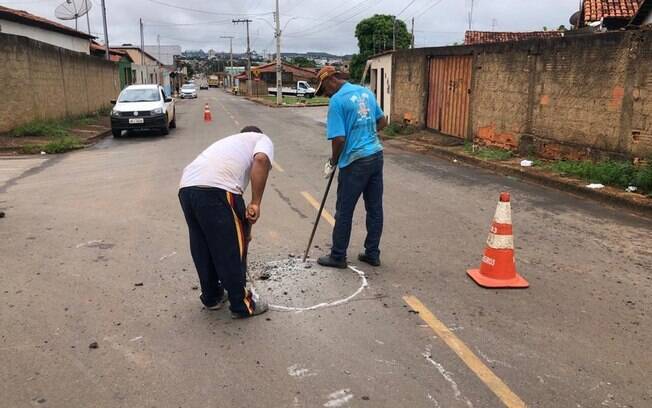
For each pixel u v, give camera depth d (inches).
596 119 384.2
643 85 341.1
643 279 203.0
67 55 830.5
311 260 218.8
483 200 335.9
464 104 583.5
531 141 460.8
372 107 203.5
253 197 163.0
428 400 126.3
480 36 1157.7
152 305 177.6
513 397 127.6
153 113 699.4
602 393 129.6
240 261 163.5
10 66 626.8
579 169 380.5
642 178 328.2
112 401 126.0
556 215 299.9
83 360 143.7
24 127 641.6
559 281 200.5
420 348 149.9
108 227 269.0
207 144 622.5
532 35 1085.8
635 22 573.3
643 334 159.0
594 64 382.3
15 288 190.9
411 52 712.4
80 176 414.3
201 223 159.0
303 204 322.0
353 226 272.2
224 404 124.7
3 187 370.6
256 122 978.1
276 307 175.6
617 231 267.9
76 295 185.0
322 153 552.4
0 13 910.4
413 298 183.0
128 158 512.1
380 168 205.5
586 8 689.6
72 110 856.3
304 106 1642.5
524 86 466.0
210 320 167.0
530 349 149.8
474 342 153.4
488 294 187.5
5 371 138.2
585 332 159.9
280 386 131.8
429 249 236.5
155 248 235.6
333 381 133.9
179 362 142.9
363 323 164.6
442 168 463.5
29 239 248.2
